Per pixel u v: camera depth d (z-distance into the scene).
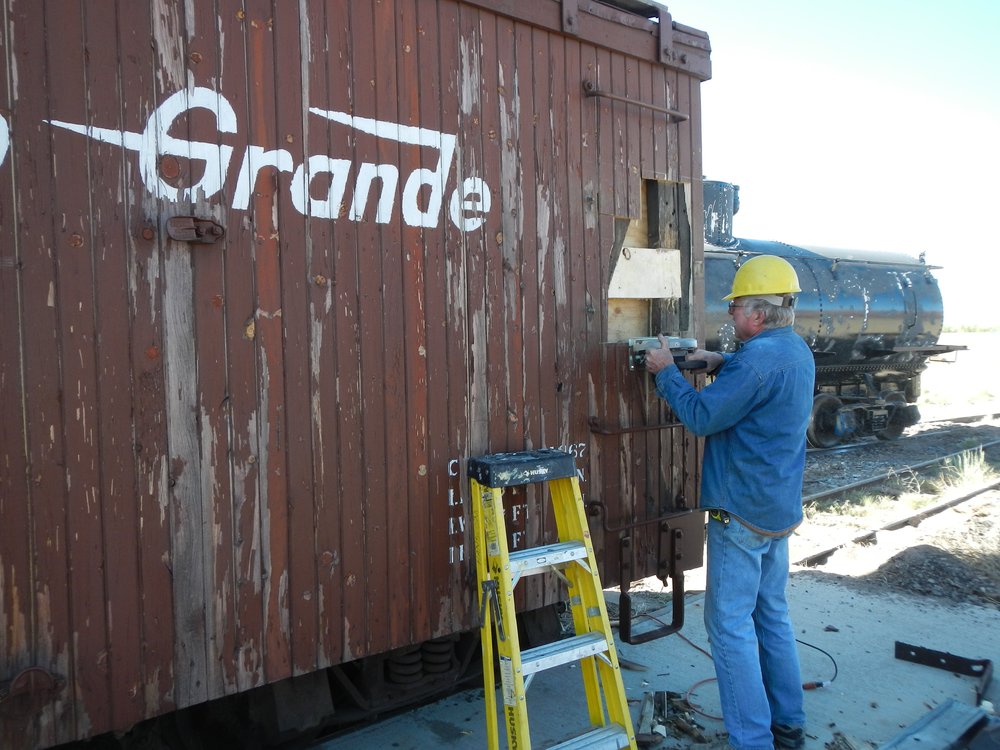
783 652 3.16
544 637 3.71
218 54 2.37
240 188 2.42
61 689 2.12
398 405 2.81
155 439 2.27
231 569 2.42
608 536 3.54
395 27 2.79
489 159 3.08
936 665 3.91
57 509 2.11
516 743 2.61
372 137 2.73
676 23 3.84
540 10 3.23
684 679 3.79
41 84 2.07
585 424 3.45
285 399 2.53
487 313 3.08
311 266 2.58
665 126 3.83
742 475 2.99
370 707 3.18
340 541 2.67
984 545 5.99
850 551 5.91
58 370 2.11
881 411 12.51
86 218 2.14
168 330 2.29
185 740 2.93
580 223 3.43
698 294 4.02
